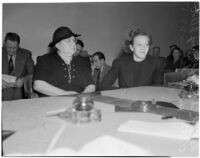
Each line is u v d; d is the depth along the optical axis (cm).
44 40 305
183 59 322
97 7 330
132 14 352
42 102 139
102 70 329
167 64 358
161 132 86
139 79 298
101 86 310
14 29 288
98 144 77
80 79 278
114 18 339
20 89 288
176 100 141
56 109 122
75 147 76
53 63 264
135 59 298
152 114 112
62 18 312
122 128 91
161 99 146
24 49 294
